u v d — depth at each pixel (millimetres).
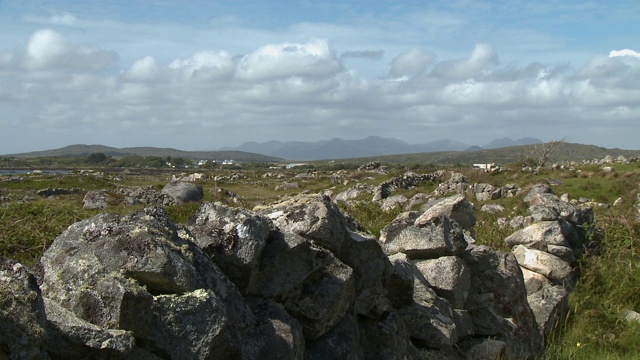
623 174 36125
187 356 3594
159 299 3590
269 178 68625
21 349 2887
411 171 49438
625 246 13102
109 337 3285
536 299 9250
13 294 2980
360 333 5695
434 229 7691
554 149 56281
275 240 4926
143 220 4031
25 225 9297
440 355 6363
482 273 7934
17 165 111688
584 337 8945
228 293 4152
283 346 4309
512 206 27172
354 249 5734
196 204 15508
